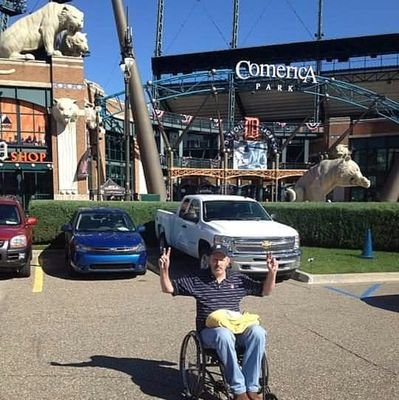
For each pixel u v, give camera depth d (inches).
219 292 184.2
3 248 408.5
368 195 1883.6
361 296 370.9
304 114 2625.5
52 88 1074.7
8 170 1069.1
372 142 1888.5
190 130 2262.6
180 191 2167.8
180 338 255.9
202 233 443.2
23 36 1104.8
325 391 190.1
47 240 637.3
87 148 1135.0
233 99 1797.5
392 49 2485.2
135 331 267.4
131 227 485.1
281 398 182.9
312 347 244.4
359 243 616.1
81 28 1114.7
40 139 1082.1
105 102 1392.7
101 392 186.4
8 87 1058.1
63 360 220.5
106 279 426.6
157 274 455.5
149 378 201.6
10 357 223.1
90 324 280.1
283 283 422.9
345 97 1937.7
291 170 1886.1
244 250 408.2
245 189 2308.1
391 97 2549.2
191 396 179.5
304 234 648.4
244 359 167.8
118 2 1163.3
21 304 328.5
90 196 1198.3
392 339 260.1
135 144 1540.4
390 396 186.1
